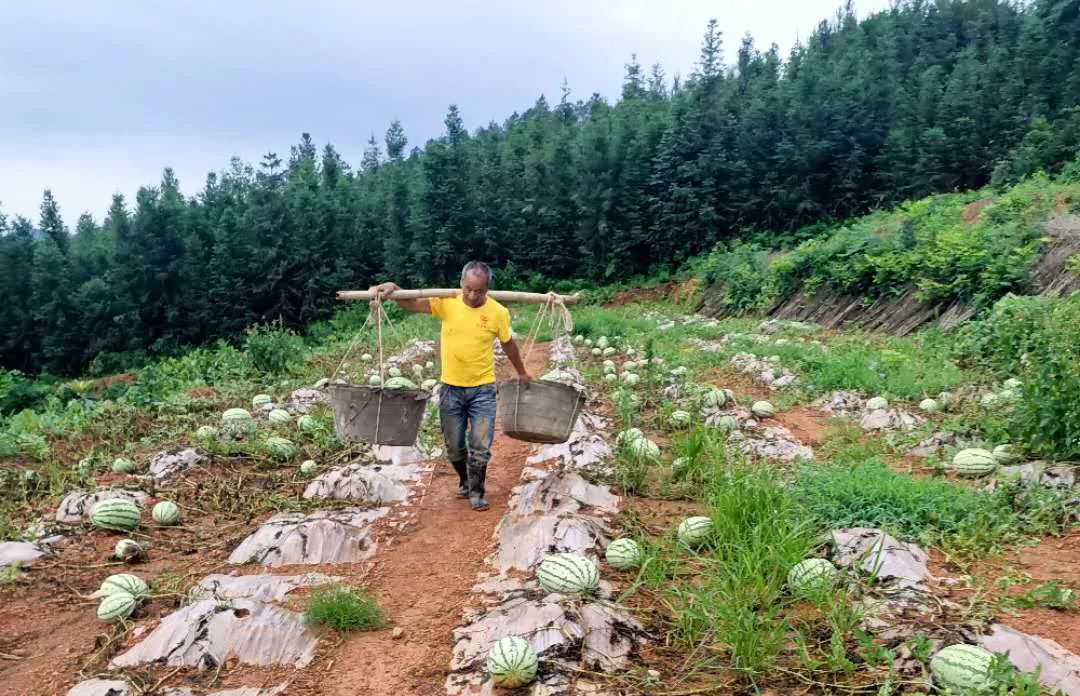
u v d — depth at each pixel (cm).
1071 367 799
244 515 754
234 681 453
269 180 4009
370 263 4372
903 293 1986
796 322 2297
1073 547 603
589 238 4162
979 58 4641
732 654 441
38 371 4234
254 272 3981
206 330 3988
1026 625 473
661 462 853
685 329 2425
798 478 717
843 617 463
